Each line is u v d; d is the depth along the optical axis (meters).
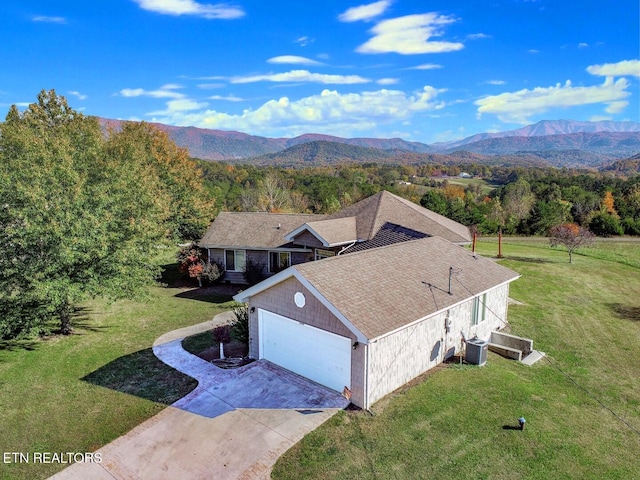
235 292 24.61
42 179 15.32
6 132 25.58
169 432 10.32
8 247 15.05
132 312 20.64
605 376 13.30
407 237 19.48
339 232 21.09
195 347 15.83
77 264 15.77
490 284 15.80
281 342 13.55
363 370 11.01
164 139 38.75
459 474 8.68
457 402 11.38
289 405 11.37
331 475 8.70
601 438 10.01
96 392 12.39
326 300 11.35
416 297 13.05
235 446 9.71
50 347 15.92
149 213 18.89
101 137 30.48
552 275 26.56
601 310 19.91
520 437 9.90
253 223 27.48
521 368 13.80
